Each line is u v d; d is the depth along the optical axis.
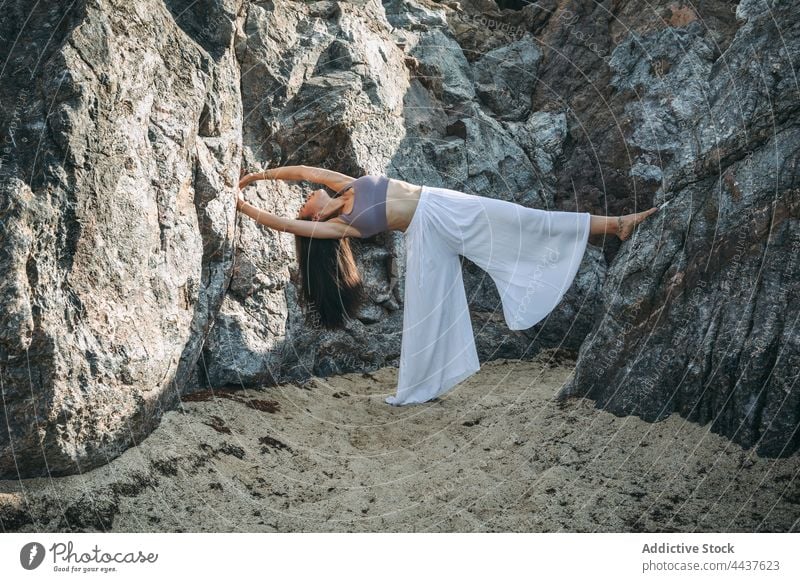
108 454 3.65
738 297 4.34
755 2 4.96
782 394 3.99
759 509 3.73
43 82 3.58
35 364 3.35
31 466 3.43
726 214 4.56
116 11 3.90
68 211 3.51
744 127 4.57
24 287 3.31
